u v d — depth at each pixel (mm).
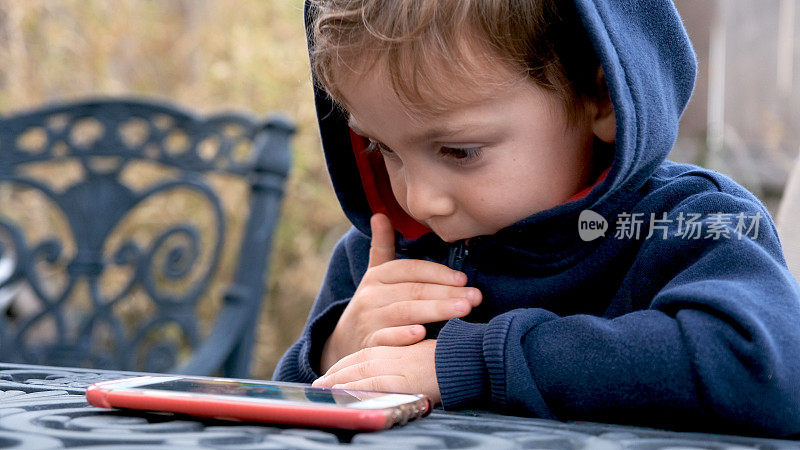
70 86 3766
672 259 813
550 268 920
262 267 1919
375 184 1078
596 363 679
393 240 1057
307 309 3832
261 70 3900
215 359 1793
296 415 548
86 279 2000
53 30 3678
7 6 3572
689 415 660
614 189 843
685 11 2607
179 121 2020
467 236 893
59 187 3545
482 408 751
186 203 3709
